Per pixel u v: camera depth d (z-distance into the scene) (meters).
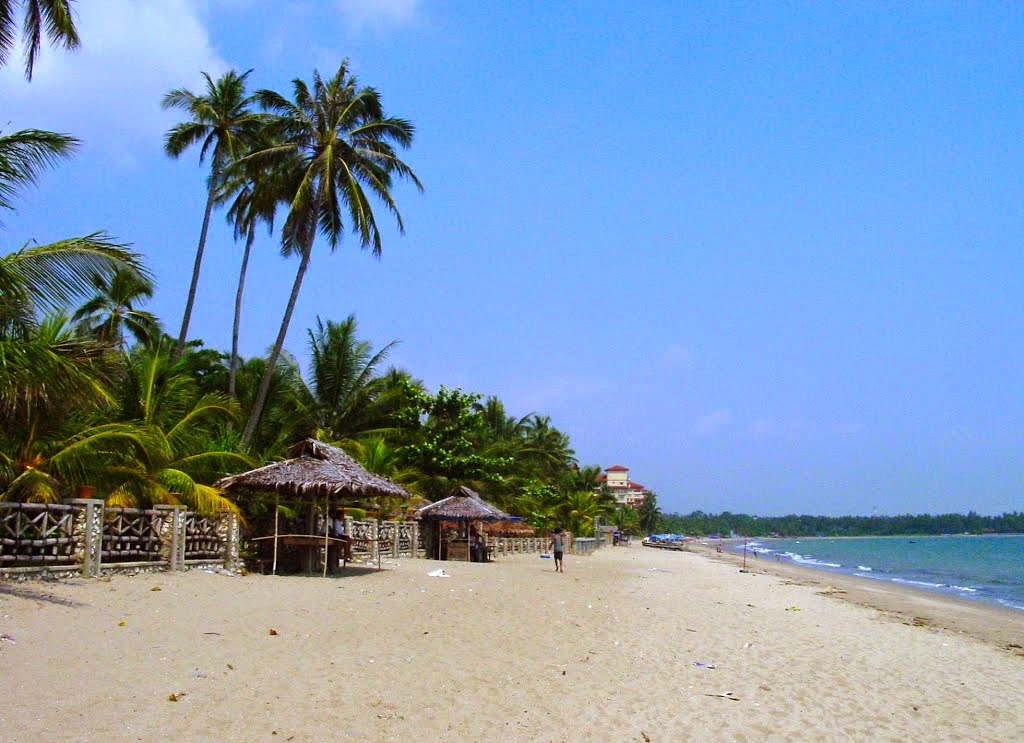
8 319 12.73
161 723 7.24
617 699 9.83
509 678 10.38
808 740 8.83
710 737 8.61
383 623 13.54
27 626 10.18
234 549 18.58
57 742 6.51
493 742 7.78
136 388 20.64
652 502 155.38
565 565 37.47
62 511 13.95
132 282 15.23
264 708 8.02
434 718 8.32
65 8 16.27
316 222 29.48
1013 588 44.84
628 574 33.44
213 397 22.75
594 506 75.31
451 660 11.09
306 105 30.75
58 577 13.65
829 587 37.38
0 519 13.02
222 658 9.87
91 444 15.70
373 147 31.08
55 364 12.95
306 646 11.10
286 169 29.73
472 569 27.41
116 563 15.17
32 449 15.38
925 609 29.02
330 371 36.78
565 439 82.50
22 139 12.62
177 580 15.70
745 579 38.22
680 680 11.22
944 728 9.82
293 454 21.39
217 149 33.56
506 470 49.94
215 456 20.77
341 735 7.49
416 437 40.62
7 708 7.13
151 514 16.16
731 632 16.50
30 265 12.88
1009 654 17.11
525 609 17.11
